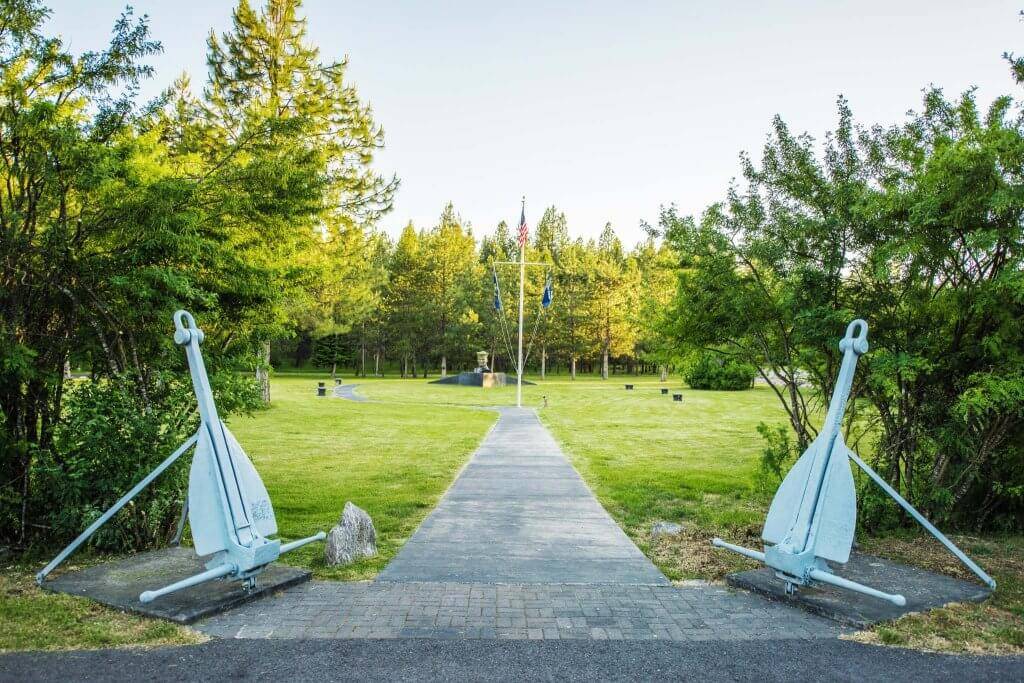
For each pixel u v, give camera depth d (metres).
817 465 5.36
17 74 6.12
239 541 5.11
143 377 6.55
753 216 7.74
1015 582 5.57
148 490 6.29
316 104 23.42
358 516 6.46
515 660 4.00
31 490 6.40
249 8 23.31
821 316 7.02
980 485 7.69
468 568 6.05
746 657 4.08
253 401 7.38
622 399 35.62
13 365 5.61
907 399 7.32
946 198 6.14
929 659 4.07
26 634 4.27
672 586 5.55
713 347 8.70
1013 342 6.56
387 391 42.00
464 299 69.44
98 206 6.15
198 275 6.98
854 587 4.77
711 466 13.03
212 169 7.34
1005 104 6.99
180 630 4.41
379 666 3.89
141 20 6.31
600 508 8.88
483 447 15.61
